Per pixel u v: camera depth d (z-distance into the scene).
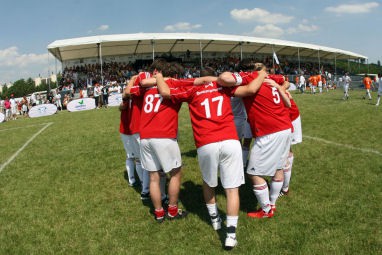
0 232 4.51
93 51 33.00
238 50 39.47
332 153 7.15
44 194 5.81
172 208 4.50
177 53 37.62
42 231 4.47
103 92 24.45
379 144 7.70
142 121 4.36
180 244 3.94
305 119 11.89
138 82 4.68
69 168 7.24
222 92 4.04
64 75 34.75
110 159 7.68
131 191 5.71
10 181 6.66
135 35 29.61
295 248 3.70
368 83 19.81
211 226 4.32
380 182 5.37
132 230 4.36
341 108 14.69
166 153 4.25
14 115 25.17
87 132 11.72
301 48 39.19
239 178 3.89
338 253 3.55
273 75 4.65
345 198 4.89
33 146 10.01
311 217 4.39
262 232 4.07
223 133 3.87
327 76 36.31
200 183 5.81
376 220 4.18
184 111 16.38
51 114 22.73
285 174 5.00
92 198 5.50
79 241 4.16
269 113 4.24
